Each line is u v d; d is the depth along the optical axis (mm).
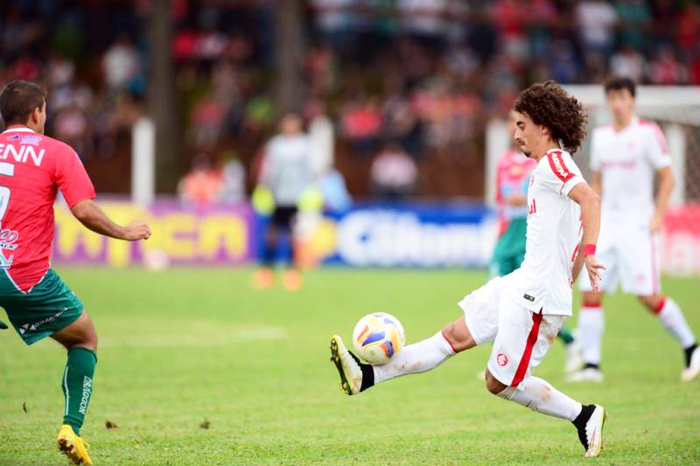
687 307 53500
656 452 21625
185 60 106125
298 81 93250
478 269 75125
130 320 46094
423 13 102000
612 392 29719
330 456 21078
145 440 22469
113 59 102000
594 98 46750
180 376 31672
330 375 32156
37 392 28391
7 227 19188
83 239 73938
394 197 92312
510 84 104312
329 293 58938
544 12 108750
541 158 20234
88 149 98312
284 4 92688
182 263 74688
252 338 40656
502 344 20156
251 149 100938
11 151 19469
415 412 26422
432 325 45344
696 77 109688
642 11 113188
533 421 25328
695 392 29734
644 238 32250
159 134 94875
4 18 104875
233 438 22844
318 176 70562
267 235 63250
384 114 98562
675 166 68750
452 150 100062
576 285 63562
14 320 19766
